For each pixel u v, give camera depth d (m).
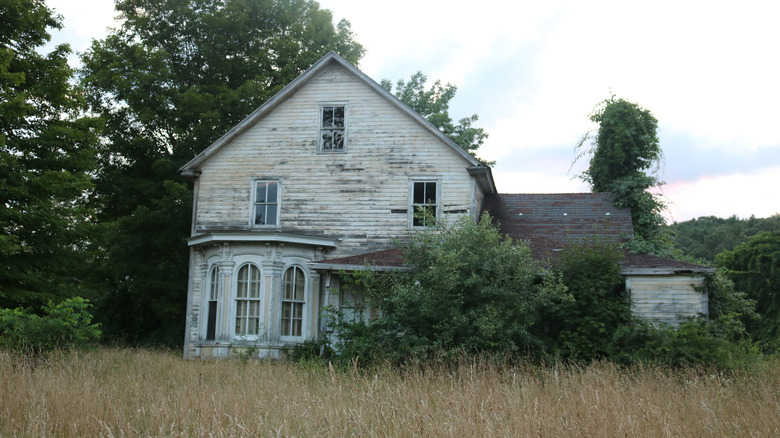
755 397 10.65
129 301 30.25
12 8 20.77
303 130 22.69
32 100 21.55
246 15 31.17
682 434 7.77
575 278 17.75
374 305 17.19
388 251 20.91
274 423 8.05
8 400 9.16
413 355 14.72
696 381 11.35
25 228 20.72
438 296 15.79
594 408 8.38
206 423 8.03
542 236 22.44
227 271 20.53
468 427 7.55
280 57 31.39
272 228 22.25
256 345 19.80
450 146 21.64
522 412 8.31
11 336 14.09
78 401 9.13
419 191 21.78
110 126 29.80
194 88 29.16
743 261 39.94
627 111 26.38
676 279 18.47
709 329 17.20
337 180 22.20
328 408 8.56
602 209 24.47
